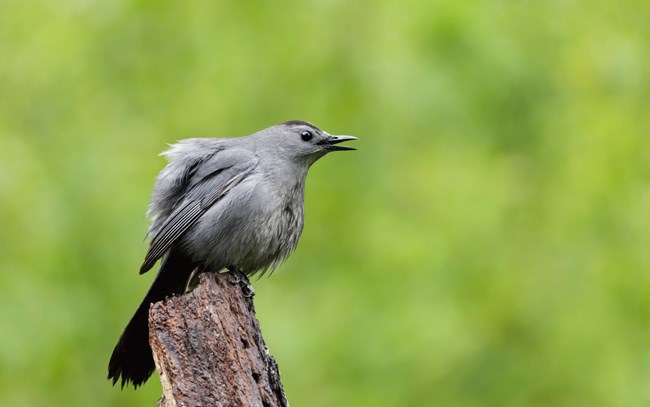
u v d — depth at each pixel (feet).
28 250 43.57
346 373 43.50
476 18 51.26
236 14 52.31
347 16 52.06
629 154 47.01
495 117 50.67
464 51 50.85
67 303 43.24
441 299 45.14
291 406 42.47
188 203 33.68
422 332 43.78
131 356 30.83
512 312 44.91
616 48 49.90
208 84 50.90
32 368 41.68
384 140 50.34
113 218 45.57
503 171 48.49
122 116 50.11
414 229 47.34
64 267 44.11
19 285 42.47
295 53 51.52
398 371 43.42
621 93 49.44
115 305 44.62
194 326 26.48
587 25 51.19
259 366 26.55
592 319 44.11
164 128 49.70
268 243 34.27
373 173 50.14
